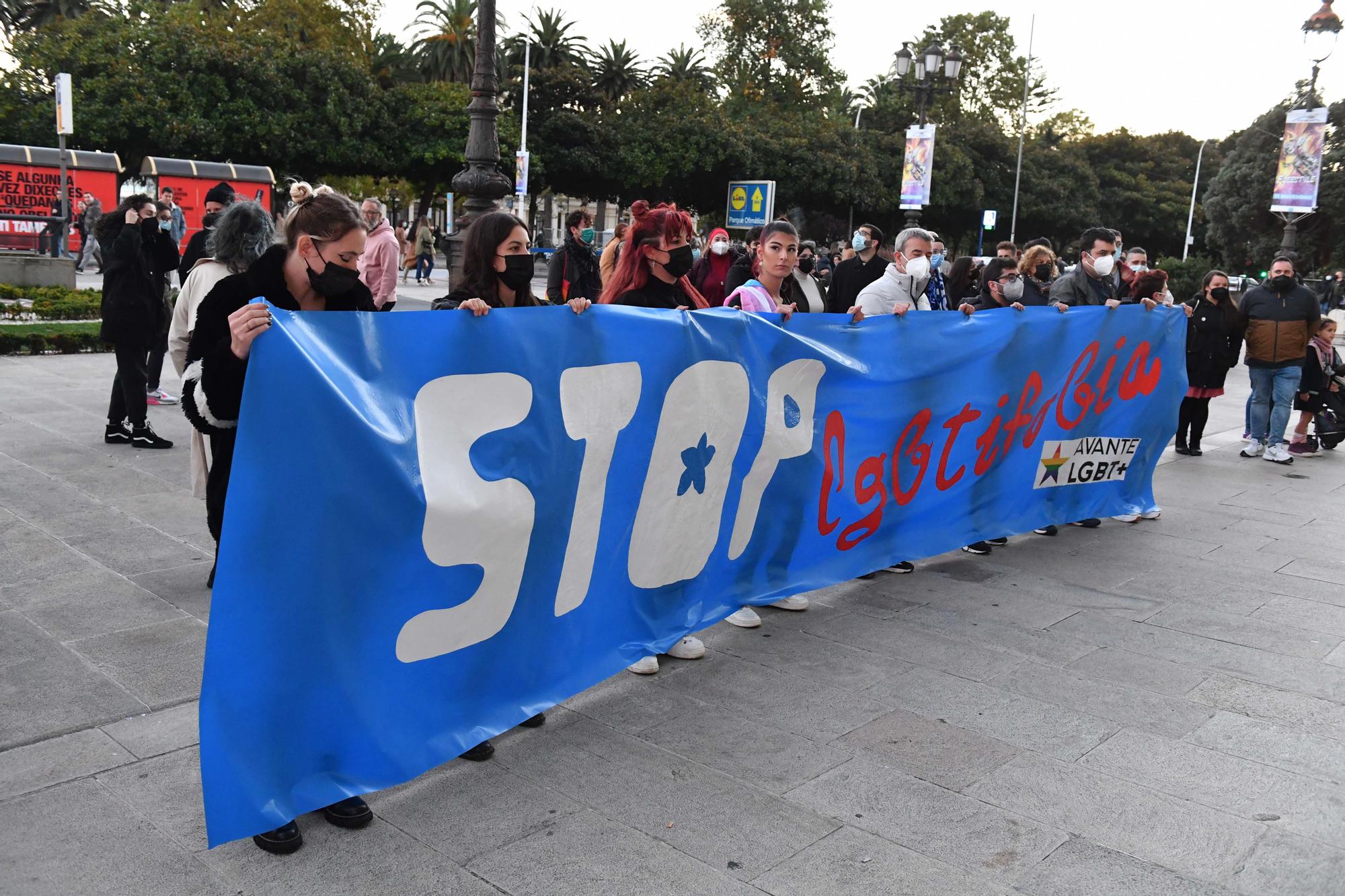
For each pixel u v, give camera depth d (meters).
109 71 30.48
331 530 2.56
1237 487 7.98
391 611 2.76
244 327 2.36
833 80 71.00
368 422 2.61
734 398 4.03
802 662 4.04
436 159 35.22
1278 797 3.13
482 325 2.95
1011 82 78.50
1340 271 39.44
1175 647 4.40
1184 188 66.06
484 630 3.07
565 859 2.61
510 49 56.00
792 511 4.54
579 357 3.29
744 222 27.41
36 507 5.32
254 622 2.44
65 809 2.69
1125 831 2.89
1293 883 2.68
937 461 5.33
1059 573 5.47
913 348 4.97
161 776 2.88
